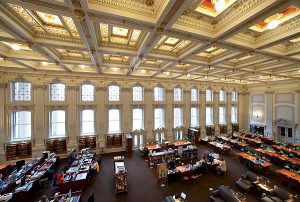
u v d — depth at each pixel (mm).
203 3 4516
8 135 11062
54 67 11695
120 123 14266
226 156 13180
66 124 12641
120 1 4191
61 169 10523
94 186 8438
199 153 13750
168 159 11555
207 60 9594
